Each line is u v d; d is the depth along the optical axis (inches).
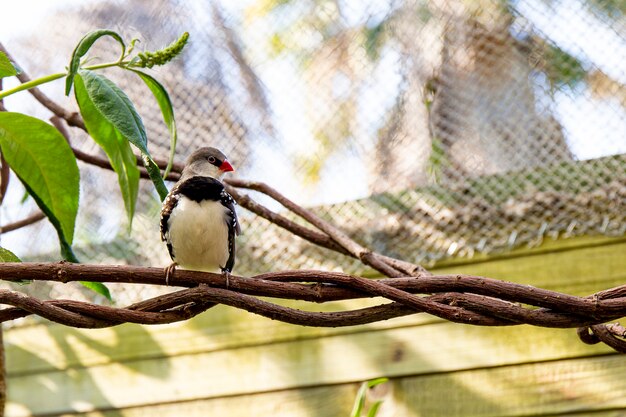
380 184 307.7
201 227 266.8
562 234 279.1
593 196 278.5
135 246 320.5
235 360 294.7
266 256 308.0
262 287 211.2
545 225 281.0
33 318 316.5
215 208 269.4
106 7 341.7
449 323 280.4
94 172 333.4
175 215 268.8
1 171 292.2
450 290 208.1
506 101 299.3
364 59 323.9
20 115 245.0
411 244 293.0
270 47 330.3
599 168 280.5
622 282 269.1
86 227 327.0
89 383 305.3
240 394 291.3
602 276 271.6
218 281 212.1
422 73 315.3
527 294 202.8
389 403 277.6
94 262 321.4
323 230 274.2
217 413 292.5
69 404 304.7
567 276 275.0
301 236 277.1
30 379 311.0
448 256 287.7
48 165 256.2
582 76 291.6
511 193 287.7
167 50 221.5
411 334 282.4
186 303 212.4
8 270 210.2
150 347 303.3
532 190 285.9
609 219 274.7
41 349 312.7
